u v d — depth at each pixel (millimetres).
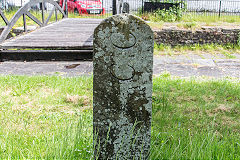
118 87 2568
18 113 4574
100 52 2506
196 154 2963
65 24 12070
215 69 9617
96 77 2561
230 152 3166
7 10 17500
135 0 16703
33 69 8945
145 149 2713
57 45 7535
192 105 5383
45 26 11312
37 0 10664
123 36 2461
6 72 8477
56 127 4039
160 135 3691
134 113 2623
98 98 2609
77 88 6320
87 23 12422
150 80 2557
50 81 6820
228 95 6137
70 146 3115
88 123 4270
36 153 3117
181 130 3922
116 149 2709
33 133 3828
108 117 2639
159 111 4977
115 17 2441
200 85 6902
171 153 3033
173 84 6969
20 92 5961
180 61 10961
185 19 16422
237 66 10094
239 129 4242
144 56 2504
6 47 7590
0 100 5348
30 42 8141
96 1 18234
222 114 4930
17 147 3236
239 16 17188
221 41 13969
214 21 16203
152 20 16031
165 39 13867
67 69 8977
